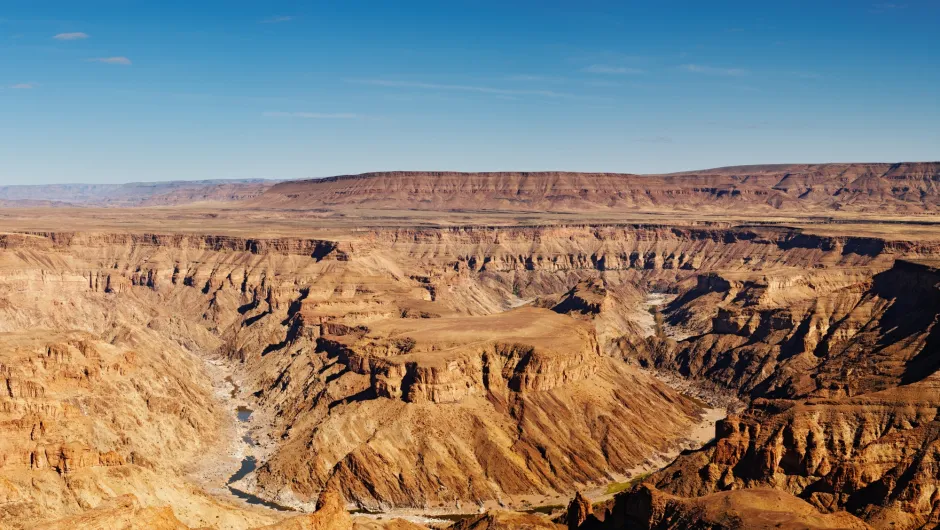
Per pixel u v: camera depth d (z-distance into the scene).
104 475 181.25
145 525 155.25
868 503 172.38
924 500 168.88
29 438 181.88
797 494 186.38
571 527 187.00
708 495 170.50
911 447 184.12
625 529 173.88
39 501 170.62
